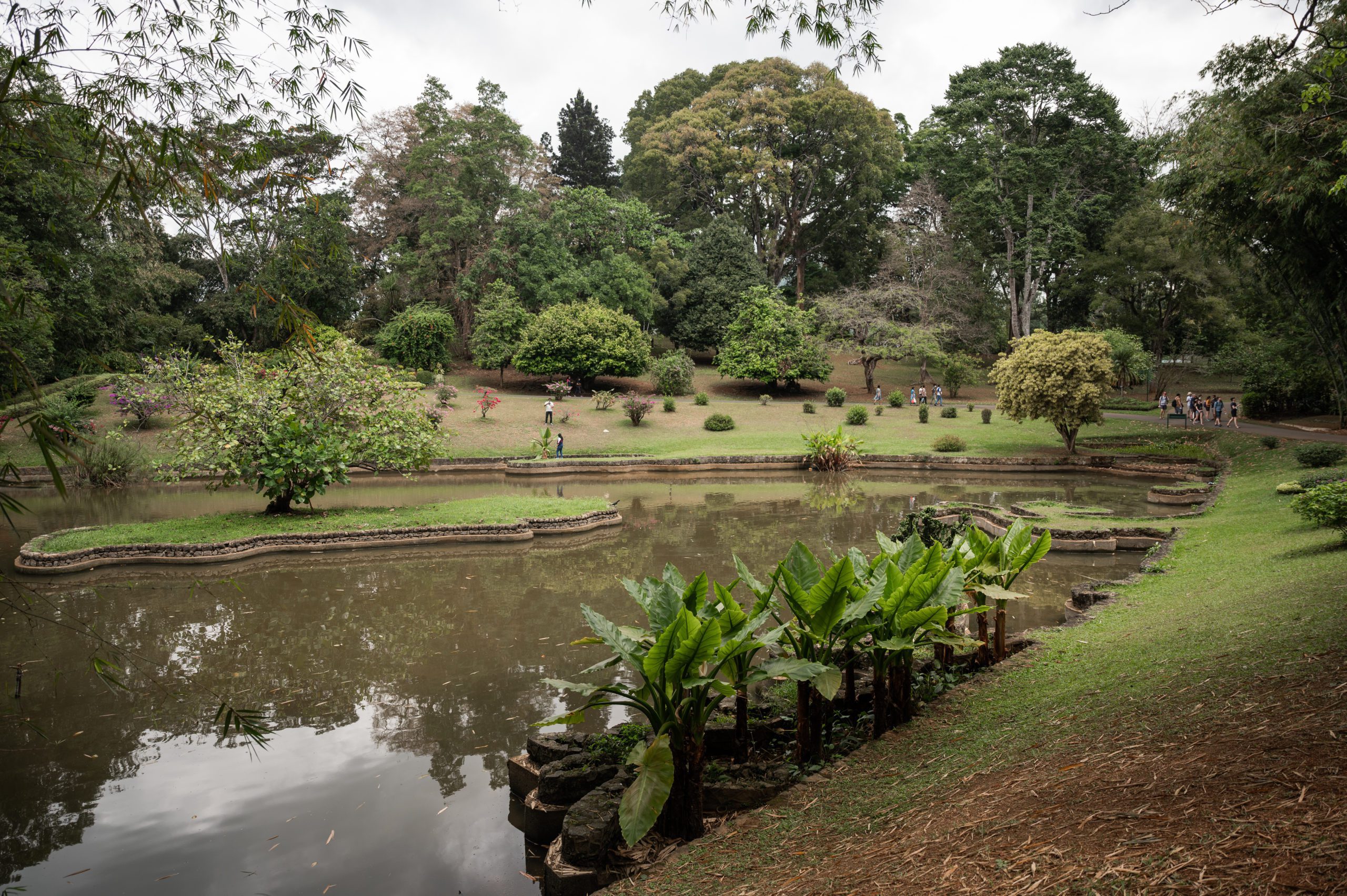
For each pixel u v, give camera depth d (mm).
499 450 31516
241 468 16203
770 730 5699
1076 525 15891
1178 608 8156
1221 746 3309
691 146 49844
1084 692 5191
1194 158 15914
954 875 2748
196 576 13320
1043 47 45250
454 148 45375
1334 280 16672
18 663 9008
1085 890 2350
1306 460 19844
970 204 46125
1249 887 2117
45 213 24812
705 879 3555
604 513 18281
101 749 6867
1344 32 6492
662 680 4250
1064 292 50281
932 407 43406
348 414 17031
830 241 57844
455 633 10172
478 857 5156
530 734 7016
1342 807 2416
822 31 5137
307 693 8141
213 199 4094
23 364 3000
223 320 40469
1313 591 7051
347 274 39812
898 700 5574
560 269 46188
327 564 14398
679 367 43188
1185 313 44312
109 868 5020
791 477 29266
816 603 4711
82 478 23219
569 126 62625
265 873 4965
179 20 4348
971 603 7332
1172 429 32688
